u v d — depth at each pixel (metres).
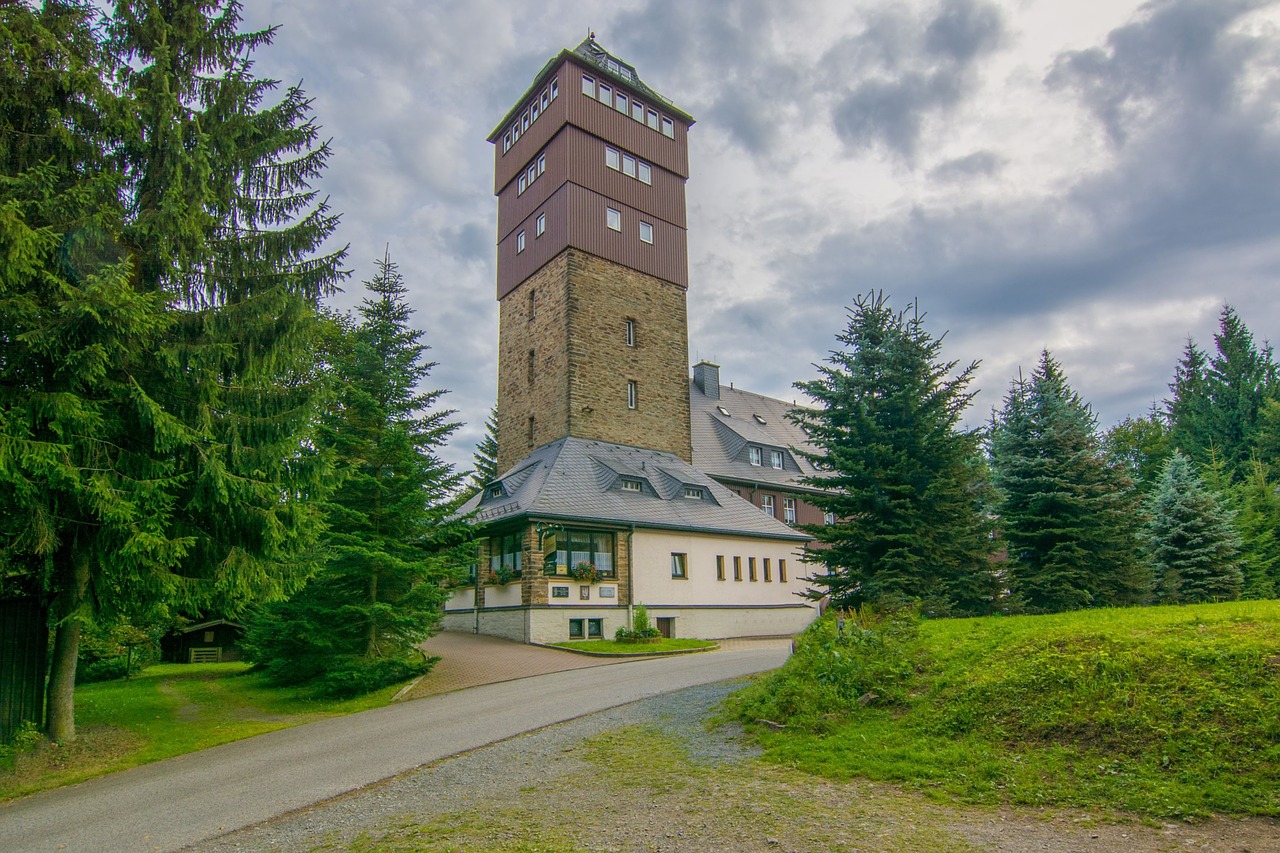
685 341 37.84
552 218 35.47
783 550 34.00
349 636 17.19
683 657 22.02
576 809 7.50
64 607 11.15
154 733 13.29
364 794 8.77
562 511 26.39
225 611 12.33
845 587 17.45
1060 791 6.98
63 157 11.02
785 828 6.57
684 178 39.56
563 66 35.72
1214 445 48.84
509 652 22.98
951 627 12.12
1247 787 6.50
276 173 13.45
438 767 9.77
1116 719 7.79
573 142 35.25
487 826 7.14
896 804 7.08
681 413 37.00
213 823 8.06
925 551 16.62
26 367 10.34
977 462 20.77
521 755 10.03
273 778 9.91
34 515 9.77
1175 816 6.30
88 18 11.58
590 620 26.58
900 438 17.20
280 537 11.84
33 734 11.43
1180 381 58.94
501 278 39.06
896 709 9.62
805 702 10.06
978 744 8.18
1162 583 25.45
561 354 33.81
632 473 30.66
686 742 9.95
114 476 10.33
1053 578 19.67
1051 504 20.72
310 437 12.95
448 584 20.38
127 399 10.70
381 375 18.45
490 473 53.97
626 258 36.09
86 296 9.56
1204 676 7.96
